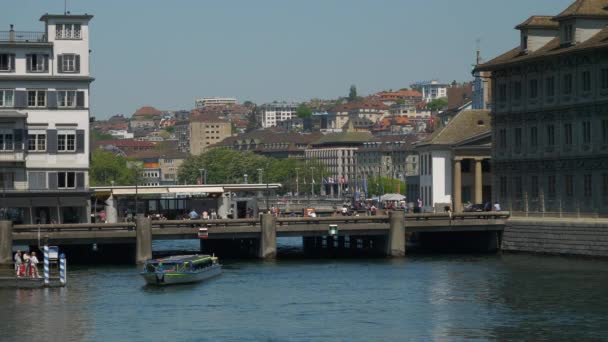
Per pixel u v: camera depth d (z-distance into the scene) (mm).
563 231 186375
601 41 181750
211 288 156000
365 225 195375
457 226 198625
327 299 145125
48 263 157875
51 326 128125
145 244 182875
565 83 191000
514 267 173875
